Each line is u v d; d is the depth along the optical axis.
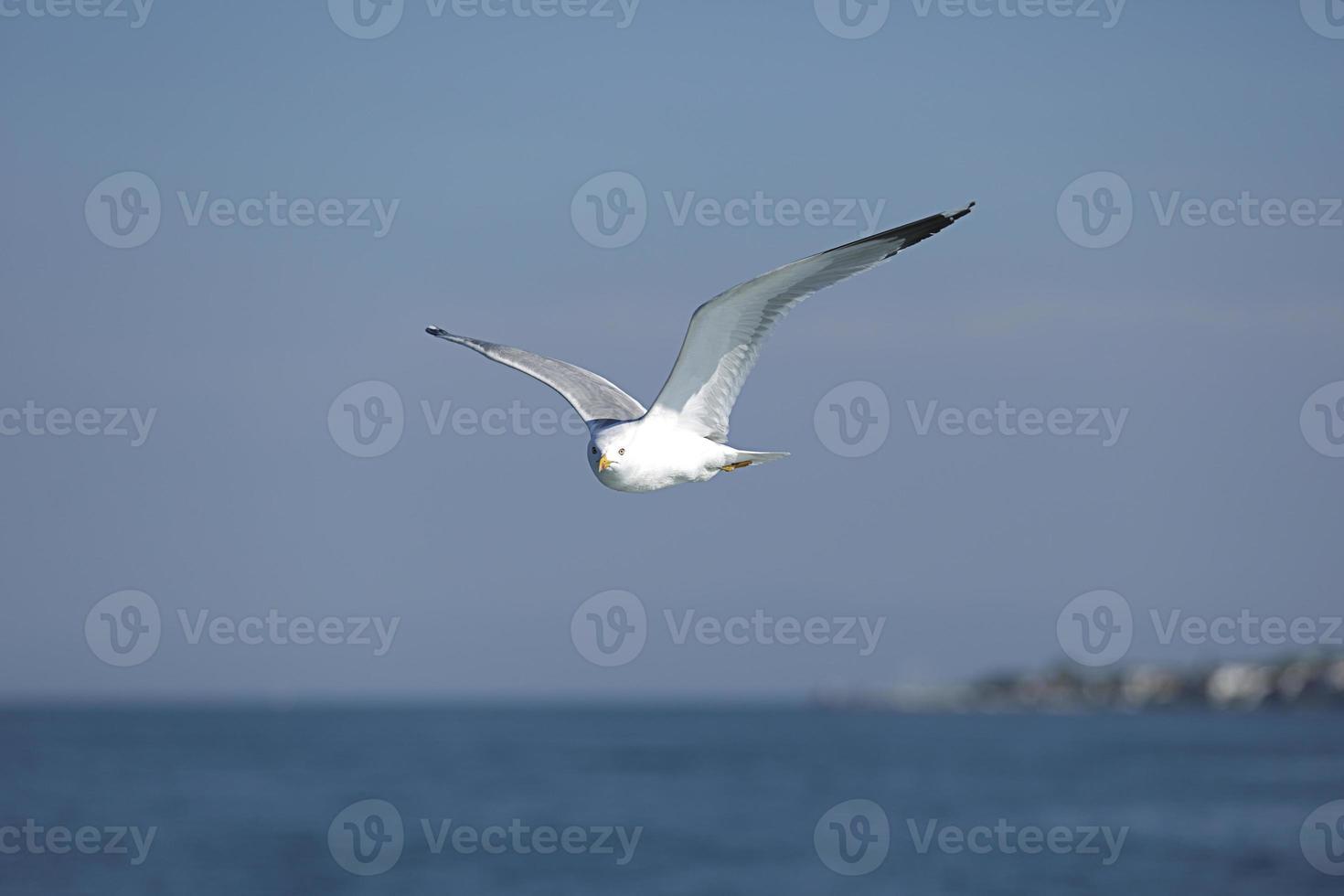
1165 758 78.81
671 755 91.19
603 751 99.62
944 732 123.75
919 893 35.19
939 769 73.81
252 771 76.75
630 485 13.00
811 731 135.25
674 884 36.81
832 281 12.08
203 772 75.94
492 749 103.94
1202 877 36.81
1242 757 78.88
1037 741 101.75
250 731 154.88
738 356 12.65
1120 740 101.62
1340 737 101.12
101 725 181.12
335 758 90.00
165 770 77.81
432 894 35.84
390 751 100.69
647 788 63.72
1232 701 157.75
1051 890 35.38
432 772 75.56
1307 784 61.19
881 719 169.62
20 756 92.44
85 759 89.25
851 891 35.62
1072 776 67.31
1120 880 36.47
